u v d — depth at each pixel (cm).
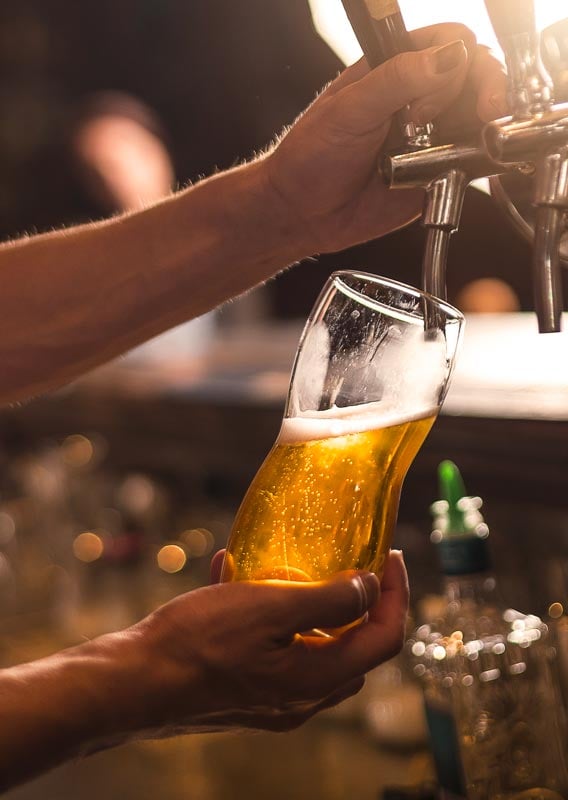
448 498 99
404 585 80
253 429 213
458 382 161
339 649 75
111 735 75
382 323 74
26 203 552
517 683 98
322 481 74
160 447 260
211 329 374
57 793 146
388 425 73
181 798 137
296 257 102
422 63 77
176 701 75
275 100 310
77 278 109
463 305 333
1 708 71
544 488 140
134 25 512
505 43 68
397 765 133
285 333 336
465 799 98
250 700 76
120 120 389
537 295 68
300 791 131
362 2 81
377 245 396
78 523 249
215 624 73
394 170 76
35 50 545
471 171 74
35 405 312
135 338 112
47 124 551
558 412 125
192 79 486
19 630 216
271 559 75
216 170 115
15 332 110
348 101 84
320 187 92
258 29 405
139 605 213
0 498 283
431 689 102
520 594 134
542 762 97
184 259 104
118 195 378
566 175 66
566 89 70
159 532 229
